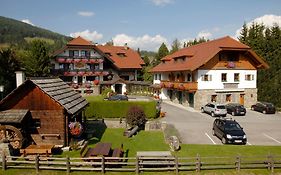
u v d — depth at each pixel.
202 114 42.72
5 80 45.59
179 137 27.91
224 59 47.81
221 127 27.94
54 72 64.81
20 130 22.22
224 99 47.56
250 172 19.33
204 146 25.62
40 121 23.80
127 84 68.81
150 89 66.56
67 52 66.62
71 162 19.12
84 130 29.06
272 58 60.66
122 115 39.38
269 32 71.00
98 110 39.34
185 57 53.19
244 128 33.50
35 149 21.14
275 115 42.19
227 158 21.05
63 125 23.70
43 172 18.97
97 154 19.81
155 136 30.02
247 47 46.81
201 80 46.41
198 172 19.22
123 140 28.28
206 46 51.81
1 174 18.64
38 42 58.91
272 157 19.70
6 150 20.39
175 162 19.14
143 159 19.83
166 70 56.62
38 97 23.78
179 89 50.00
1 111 23.30
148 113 38.97
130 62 75.19
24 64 57.81
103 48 77.38
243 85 48.41
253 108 46.44
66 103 24.50
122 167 20.20
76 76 67.81
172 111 45.56
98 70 68.56
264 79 55.12
